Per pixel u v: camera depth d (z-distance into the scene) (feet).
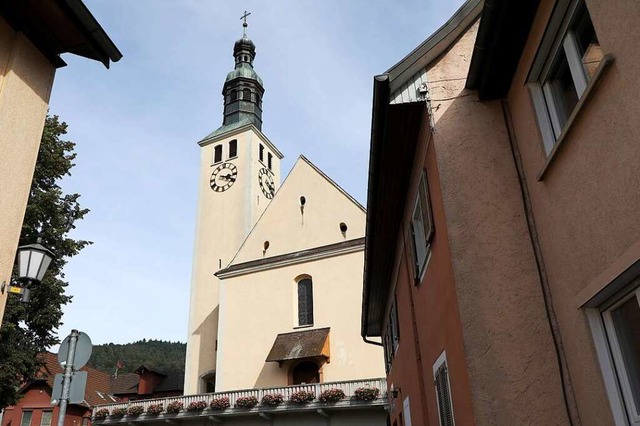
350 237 92.17
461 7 18.19
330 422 76.13
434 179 17.69
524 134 15.71
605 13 10.31
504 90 16.92
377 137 20.33
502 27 14.55
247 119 130.72
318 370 84.64
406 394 32.76
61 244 61.57
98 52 18.58
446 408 18.35
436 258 18.43
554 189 13.58
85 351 22.47
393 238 31.55
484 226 15.67
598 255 11.46
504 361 14.17
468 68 17.90
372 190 24.73
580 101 11.30
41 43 17.87
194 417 84.58
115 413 90.33
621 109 10.03
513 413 13.66
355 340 83.71
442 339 18.34
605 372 11.84
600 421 11.99
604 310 12.16
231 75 140.46
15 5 16.58
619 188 10.36
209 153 128.36
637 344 11.09
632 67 9.55
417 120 19.71
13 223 16.07
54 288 58.59
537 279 14.88
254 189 119.14
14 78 16.57
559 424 13.43
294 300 91.91
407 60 17.85
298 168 102.68
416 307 25.14
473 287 15.02
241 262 100.22
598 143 11.03
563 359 13.89
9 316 53.36
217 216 117.80
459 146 16.76
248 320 93.91
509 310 14.65
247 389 83.05
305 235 96.12
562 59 13.69
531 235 15.31
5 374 53.57
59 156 63.62
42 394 115.55
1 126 15.92
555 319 14.29
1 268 15.52
